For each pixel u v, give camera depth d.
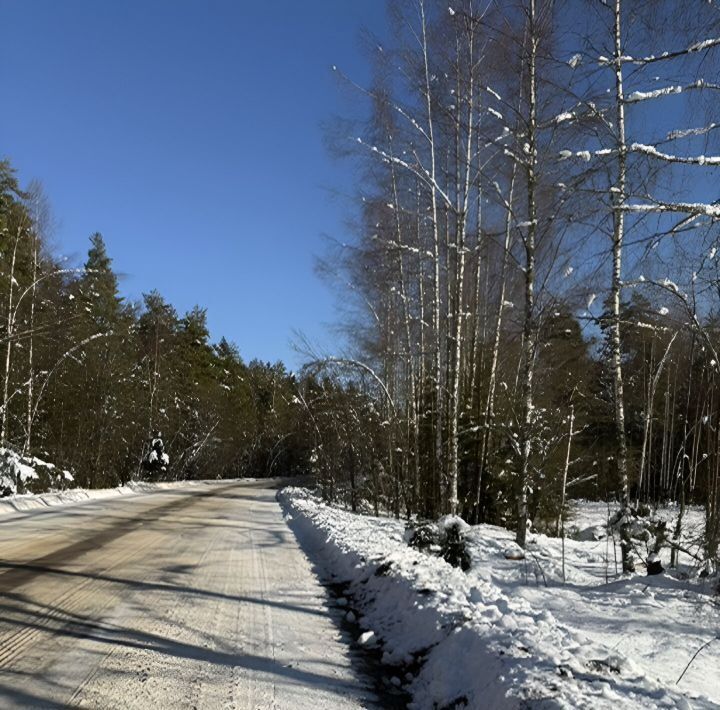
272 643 5.57
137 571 8.74
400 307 20.69
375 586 7.57
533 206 12.07
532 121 11.85
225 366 70.25
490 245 15.44
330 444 30.42
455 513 14.02
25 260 26.55
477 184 14.27
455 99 14.44
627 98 9.70
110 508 19.86
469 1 13.73
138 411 39.88
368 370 22.97
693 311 8.62
